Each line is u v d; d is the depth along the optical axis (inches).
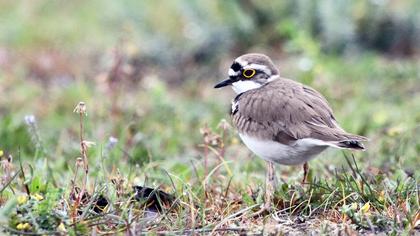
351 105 609.0
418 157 475.2
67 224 344.2
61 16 920.3
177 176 412.8
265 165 480.1
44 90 695.7
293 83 425.1
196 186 413.1
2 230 336.8
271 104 404.8
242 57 441.1
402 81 663.8
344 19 760.3
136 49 669.3
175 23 816.3
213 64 761.6
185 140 560.4
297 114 398.3
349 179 397.7
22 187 408.8
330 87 634.8
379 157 484.1
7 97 665.6
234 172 442.9
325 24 761.6
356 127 551.2
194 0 790.5
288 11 788.6
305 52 683.4
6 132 531.5
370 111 591.2
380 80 668.1
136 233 337.7
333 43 758.5
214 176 440.1
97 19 886.4
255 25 792.3
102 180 411.2
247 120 410.6
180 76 743.1
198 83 713.6
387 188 390.9
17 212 351.3
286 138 396.2
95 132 558.6
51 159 493.7
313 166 458.3
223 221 354.9
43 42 837.2
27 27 865.5
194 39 775.7
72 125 592.4
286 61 743.1
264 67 437.1
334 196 382.3
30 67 757.3
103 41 815.7
